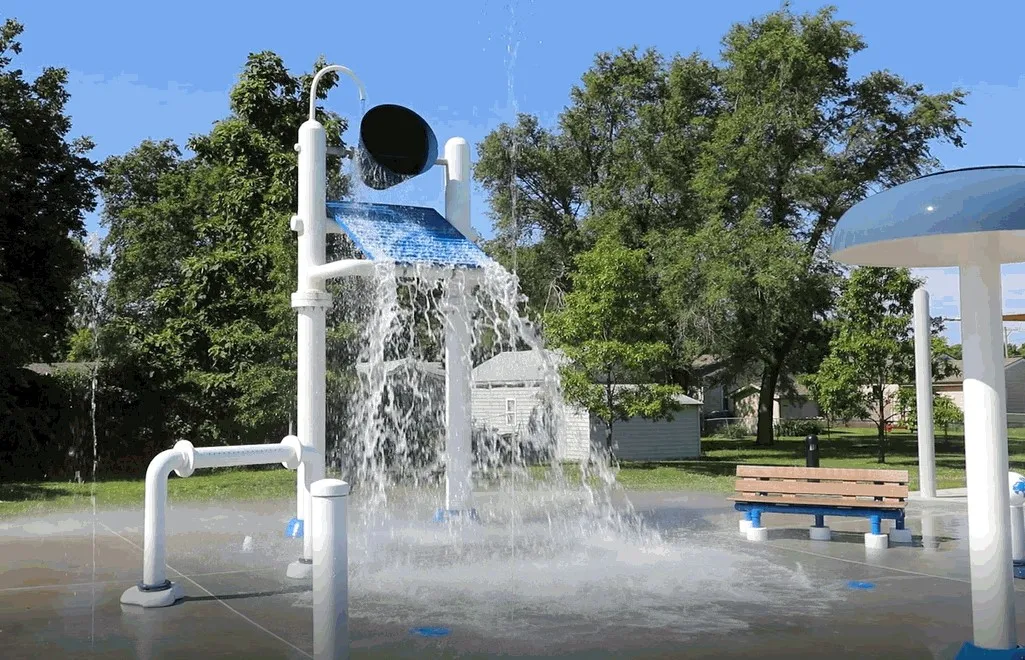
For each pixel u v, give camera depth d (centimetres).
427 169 1159
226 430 2641
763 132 3344
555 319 2314
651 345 2244
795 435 4903
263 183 2641
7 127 2486
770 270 2880
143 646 570
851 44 3594
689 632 595
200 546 994
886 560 876
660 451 2950
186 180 3581
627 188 3647
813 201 3462
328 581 396
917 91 3656
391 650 555
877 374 2561
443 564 862
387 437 2620
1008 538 494
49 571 848
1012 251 534
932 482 1434
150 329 2858
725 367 4309
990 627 490
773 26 3609
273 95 2756
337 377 2422
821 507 992
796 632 593
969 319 501
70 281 2830
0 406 2372
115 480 2153
